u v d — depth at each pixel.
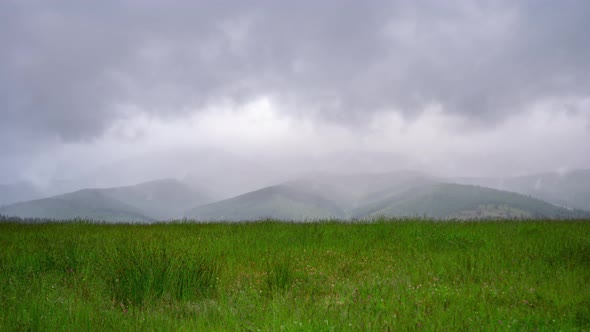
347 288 7.44
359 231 15.05
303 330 4.95
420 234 14.08
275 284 7.64
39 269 8.69
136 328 5.18
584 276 8.16
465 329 5.18
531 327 5.40
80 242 12.02
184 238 13.02
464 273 8.56
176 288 7.03
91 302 6.35
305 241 12.97
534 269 8.86
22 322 5.25
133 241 12.07
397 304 6.28
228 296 6.92
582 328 5.41
